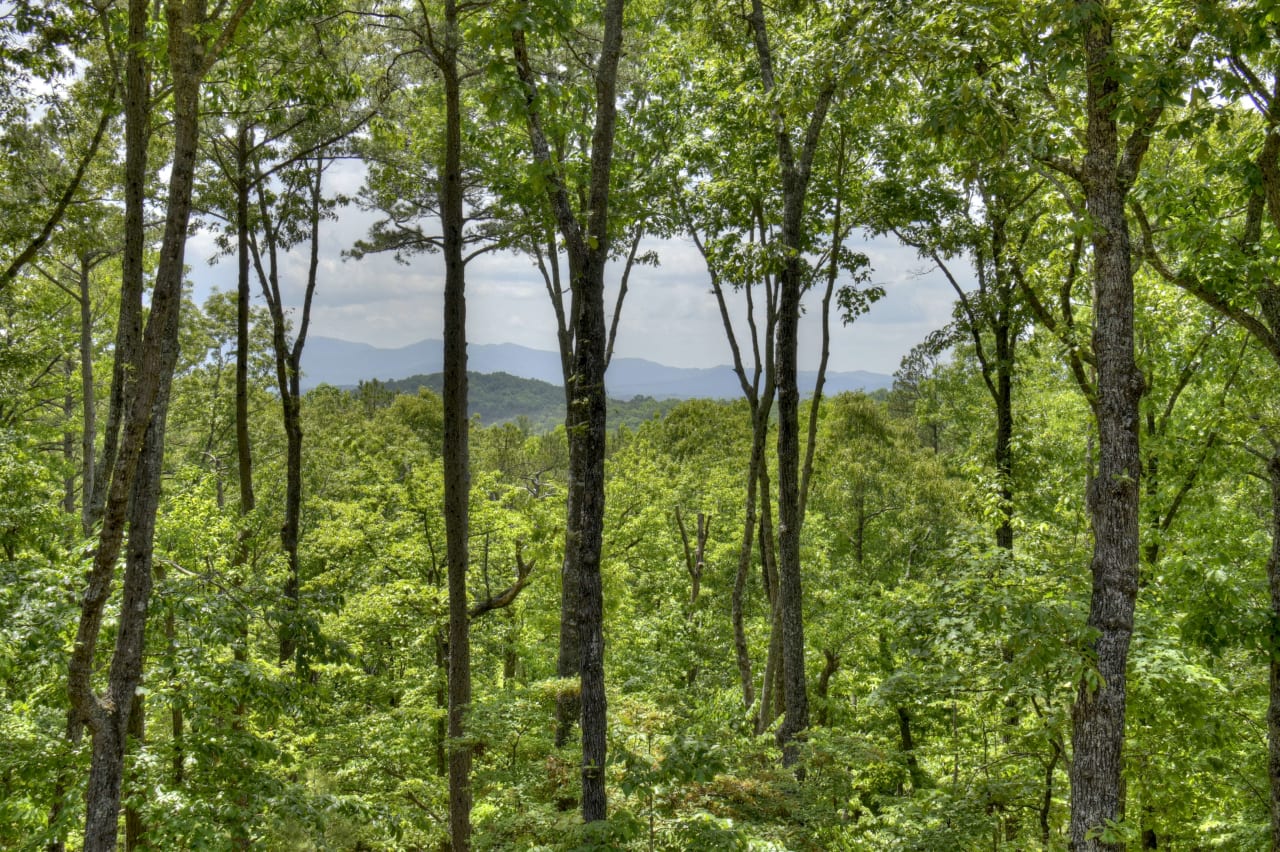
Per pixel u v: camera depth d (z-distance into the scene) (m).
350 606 17.14
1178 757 11.12
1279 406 13.56
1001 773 11.95
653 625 26.58
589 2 12.98
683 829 8.41
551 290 17.38
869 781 17.28
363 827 12.51
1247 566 11.88
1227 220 10.76
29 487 12.99
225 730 9.53
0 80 12.59
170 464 35.09
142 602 7.14
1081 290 13.12
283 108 14.56
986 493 15.86
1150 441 14.17
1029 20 7.87
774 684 16.33
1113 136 8.16
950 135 8.50
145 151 9.04
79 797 8.39
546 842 9.11
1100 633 7.67
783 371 13.09
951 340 17.38
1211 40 8.12
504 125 14.84
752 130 15.61
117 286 27.20
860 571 29.16
